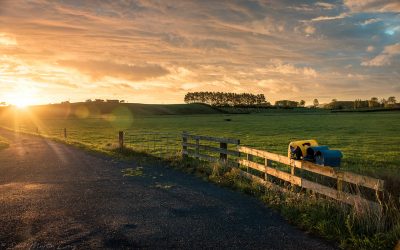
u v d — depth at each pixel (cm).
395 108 15462
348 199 760
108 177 1370
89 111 16162
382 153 2372
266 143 3259
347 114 13138
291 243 673
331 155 1143
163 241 690
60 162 1834
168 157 1808
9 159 1998
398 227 642
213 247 658
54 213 880
